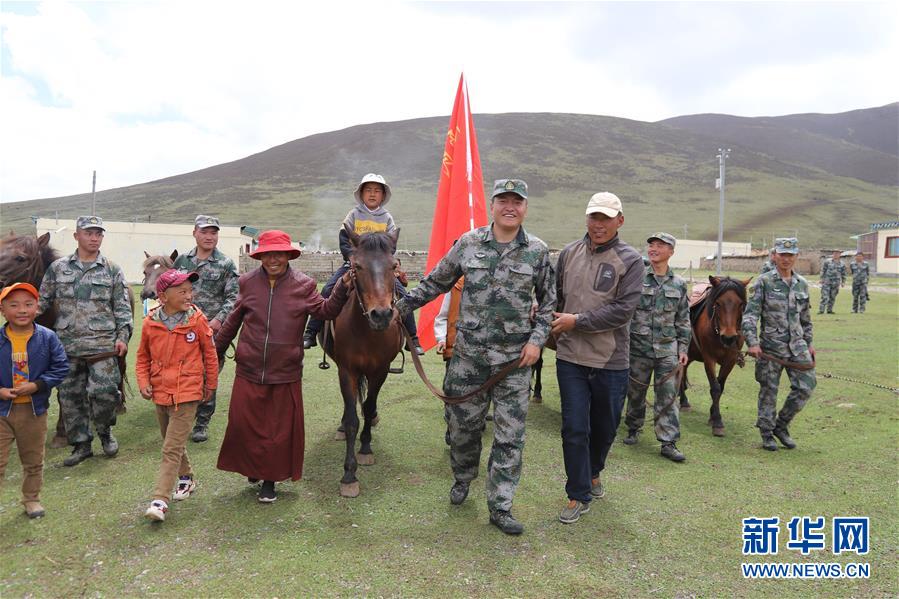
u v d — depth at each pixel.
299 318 4.12
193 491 4.30
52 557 3.37
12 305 3.63
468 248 3.83
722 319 5.80
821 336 12.52
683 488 4.52
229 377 8.29
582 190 108.44
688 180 119.62
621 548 3.58
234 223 80.88
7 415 3.68
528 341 3.73
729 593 3.13
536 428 6.14
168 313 3.92
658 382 5.28
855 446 5.51
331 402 6.96
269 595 3.03
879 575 3.32
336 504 4.14
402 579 3.20
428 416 6.43
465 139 6.84
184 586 3.10
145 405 6.73
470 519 3.93
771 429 5.45
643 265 3.93
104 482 4.45
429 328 6.95
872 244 37.75
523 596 3.06
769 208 95.56
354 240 4.23
